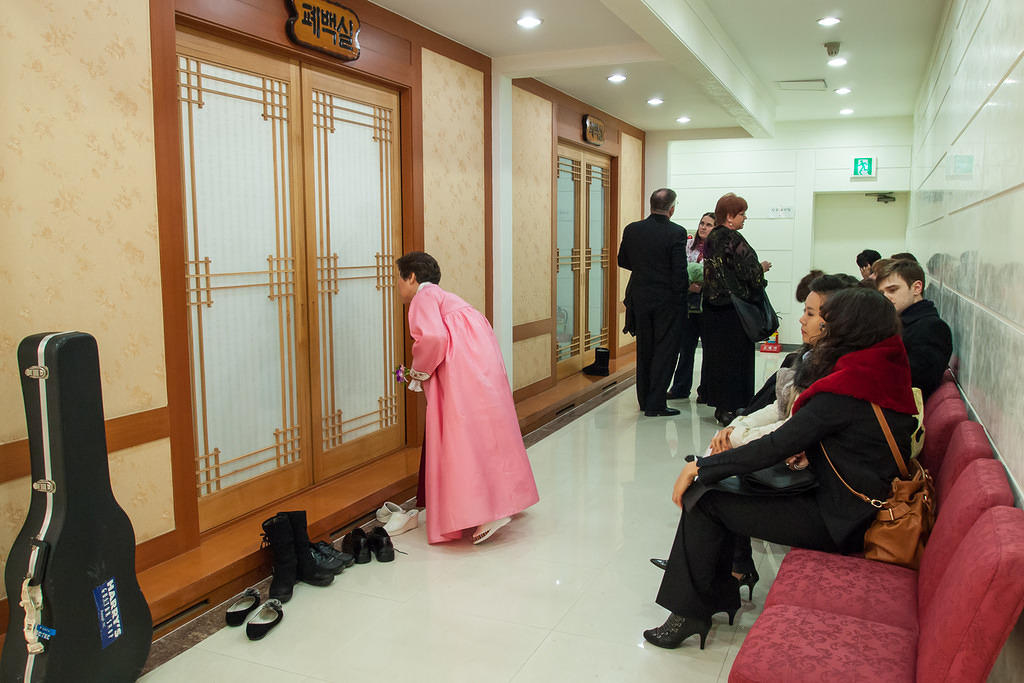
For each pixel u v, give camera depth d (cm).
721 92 544
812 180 923
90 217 251
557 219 659
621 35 452
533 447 495
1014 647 141
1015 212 179
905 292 305
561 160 674
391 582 298
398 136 430
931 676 135
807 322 275
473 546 334
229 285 324
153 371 277
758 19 485
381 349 427
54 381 198
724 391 519
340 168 387
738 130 841
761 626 178
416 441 454
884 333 215
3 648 204
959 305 305
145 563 278
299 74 356
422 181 438
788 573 206
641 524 357
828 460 215
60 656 200
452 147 467
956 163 335
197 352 310
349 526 355
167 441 284
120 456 267
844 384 210
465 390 328
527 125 582
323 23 351
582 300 740
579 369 739
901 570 204
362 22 383
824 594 193
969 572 130
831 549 220
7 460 231
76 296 248
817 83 685
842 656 162
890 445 210
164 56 273
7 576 203
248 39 321
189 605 269
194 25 297
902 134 884
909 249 878
